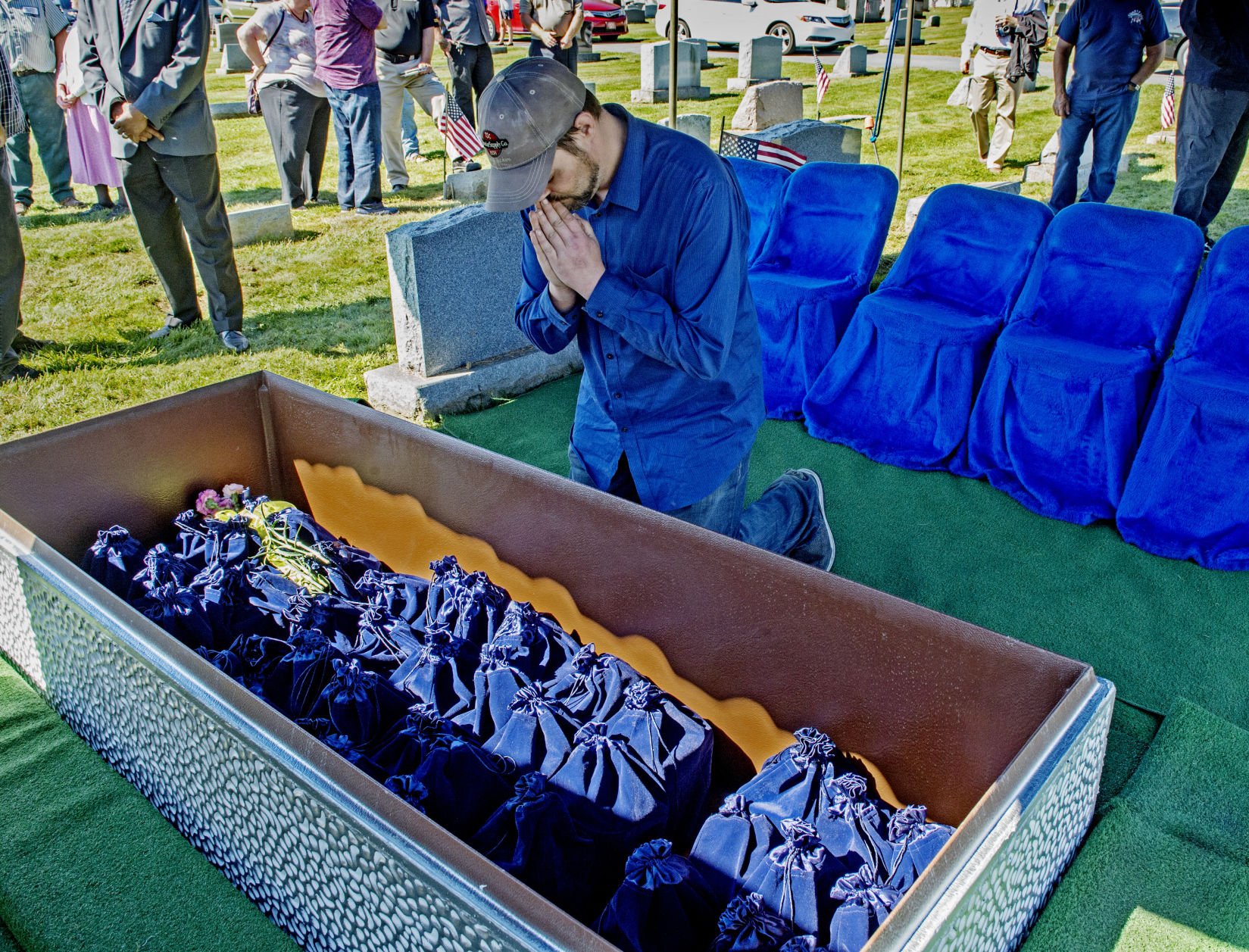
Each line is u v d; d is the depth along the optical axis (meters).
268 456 3.43
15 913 2.16
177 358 5.46
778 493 3.12
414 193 9.18
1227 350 3.64
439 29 9.42
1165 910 2.09
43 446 2.91
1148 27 6.34
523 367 5.00
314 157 8.73
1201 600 3.38
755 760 2.41
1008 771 1.65
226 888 2.22
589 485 2.81
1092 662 3.09
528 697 2.17
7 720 2.70
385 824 1.59
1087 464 3.92
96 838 2.34
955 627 1.97
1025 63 9.13
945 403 4.28
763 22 19.50
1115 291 3.98
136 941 2.09
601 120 2.21
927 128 11.88
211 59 18.95
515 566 2.78
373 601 2.73
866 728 2.16
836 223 4.90
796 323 4.78
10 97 4.85
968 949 1.62
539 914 1.43
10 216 4.93
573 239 2.22
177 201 5.24
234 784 1.94
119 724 2.34
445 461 2.81
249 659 2.49
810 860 1.77
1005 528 3.88
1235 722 2.82
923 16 24.48
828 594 2.11
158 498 3.21
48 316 6.12
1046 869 1.94
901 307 4.38
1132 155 9.42
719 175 2.26
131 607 2.12
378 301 6.37
